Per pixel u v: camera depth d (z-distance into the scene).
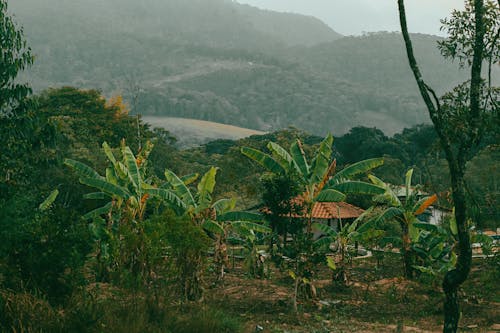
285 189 17.28
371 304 17.66
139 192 19.38
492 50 9.95
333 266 20.20
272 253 18.36
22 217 10.34
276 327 12.93
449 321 9.69
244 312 14.99
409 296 18.88
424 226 21.45
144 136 72.00
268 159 18.08
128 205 19.06
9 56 15.60
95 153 45.97
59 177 36.84
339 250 21.80
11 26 15.63
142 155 21.86
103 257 16.41
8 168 16.98
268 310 15.50
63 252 10.12
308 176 17.86
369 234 21.80
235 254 30.00
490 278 20.42
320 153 17.67
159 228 12.95
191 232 13.34
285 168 17.97
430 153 11.66
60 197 37.22
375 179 22.64
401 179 59.38
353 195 39.81
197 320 10.73
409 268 22.33
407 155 93.38
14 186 14.90
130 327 9.27
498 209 25.50
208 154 118.00
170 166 69.88
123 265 13.61
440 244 21.95
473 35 10.20
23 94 15.98
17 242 9.95
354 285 21.23
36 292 9.26
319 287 20.69
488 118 9.95
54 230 10.20
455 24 10.34
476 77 9.87
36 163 19.00
